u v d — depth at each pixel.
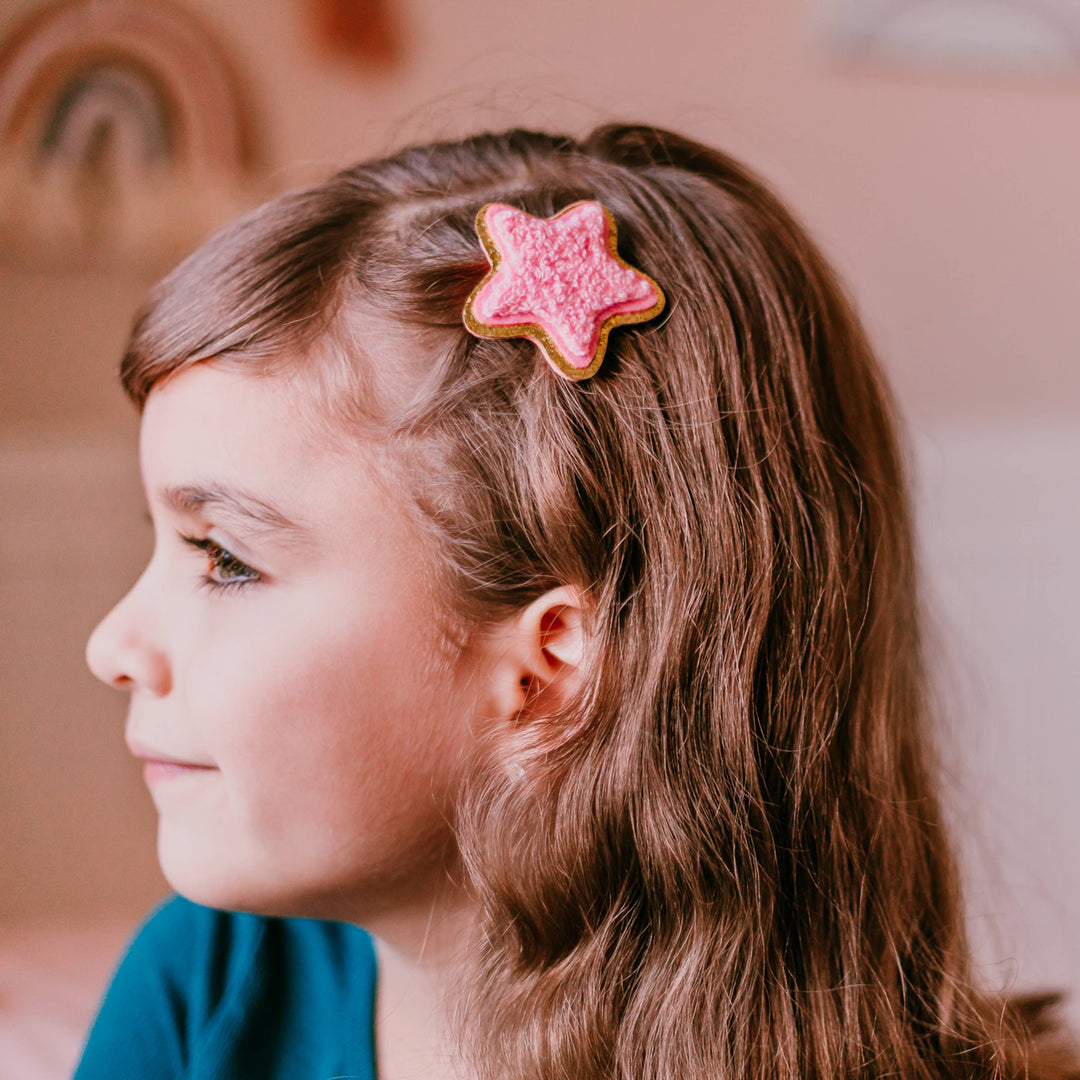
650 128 0.68
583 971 0.53
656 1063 0.53
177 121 1.85
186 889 0.53
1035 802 2.02
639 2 1.96
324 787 0.51
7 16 1.80
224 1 1.86
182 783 0.53
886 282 2.11
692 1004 0.54
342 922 0.66
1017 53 2.10
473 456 0.51
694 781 0.55
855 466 0.67
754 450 0.58
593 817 0.53
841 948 0.60
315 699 0.50
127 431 1.91
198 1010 0.65
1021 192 2.15
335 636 0.50
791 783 0.59
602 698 0.53
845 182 2.07
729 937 0.55
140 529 1.91
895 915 0.65
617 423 0.54
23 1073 1.31
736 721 0.56
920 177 2.11
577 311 0.52
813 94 2.04
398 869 0.54
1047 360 2.17
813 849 0.59
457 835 0.53
